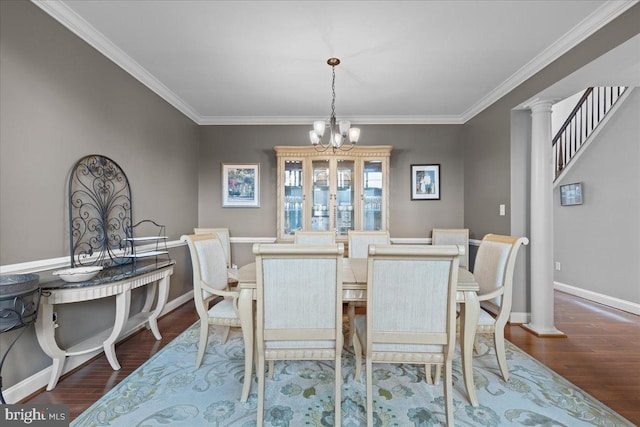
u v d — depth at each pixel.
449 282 1.39
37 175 1.73
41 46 1.75
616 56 1.93
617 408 1.58
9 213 1.58
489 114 3.32
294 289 1.42
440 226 3.98
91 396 1.68
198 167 4.01
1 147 1.54
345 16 1.94
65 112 1.92
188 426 1.44
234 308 1.92
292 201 3.78
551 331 2.60
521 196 2.92
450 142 3.98
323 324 1.45
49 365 1.79
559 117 4.93
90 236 2.11
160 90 2.99
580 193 3.71
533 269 2.69
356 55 2.43
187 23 2.02
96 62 2.19
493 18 1.97
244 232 4.04
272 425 1.46
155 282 2.67
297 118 3.97
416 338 1.42
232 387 1.78
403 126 3.99
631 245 3.16
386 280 1.40
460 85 3.00
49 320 1.68
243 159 4.04
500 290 1.84
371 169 3.75
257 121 4.00
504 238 1.97
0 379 1.43
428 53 2.40
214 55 2.43
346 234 3.73
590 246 3.61
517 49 2.34
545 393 1.72
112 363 1.96
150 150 2.88
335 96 3.28
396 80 2.89
